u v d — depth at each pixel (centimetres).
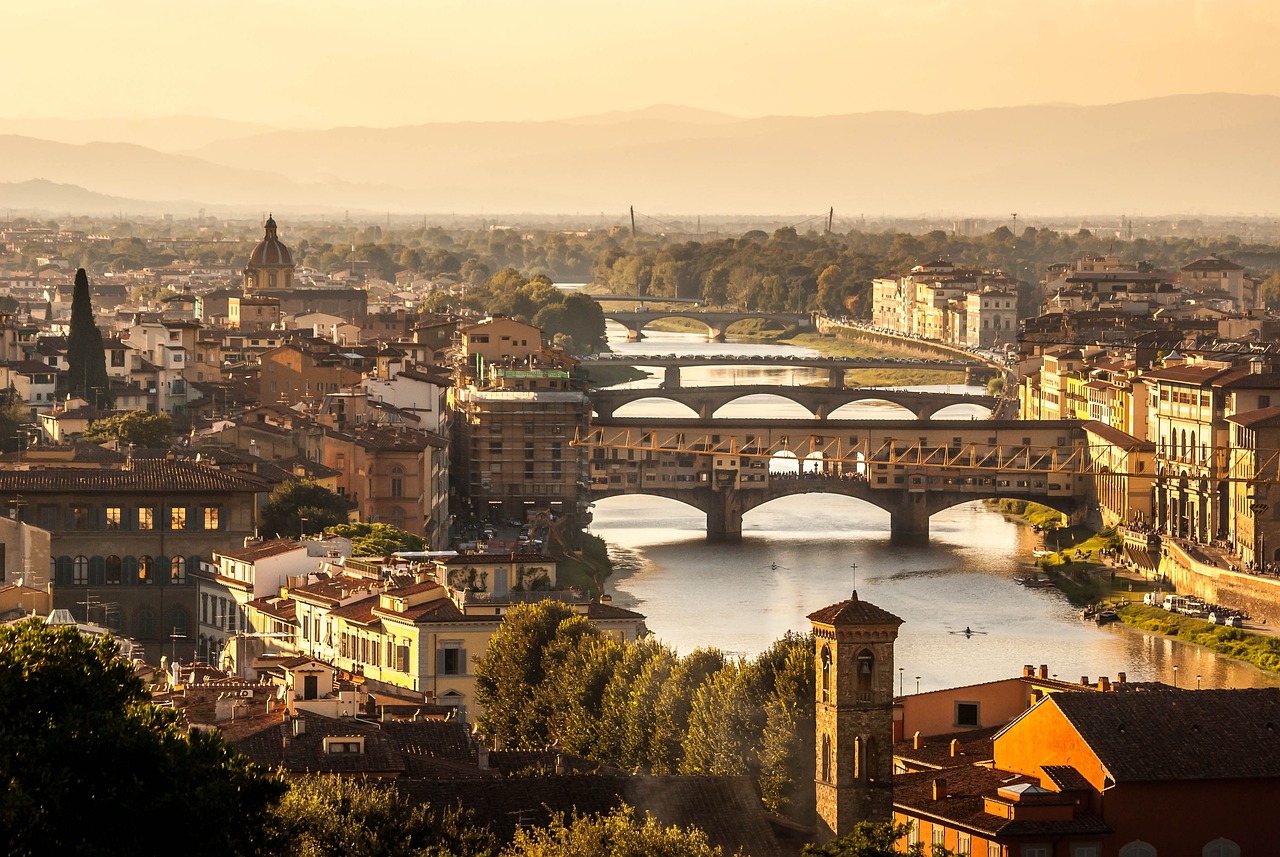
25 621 15675
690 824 19775
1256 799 19200
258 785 14688
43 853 13350
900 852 18150
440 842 17850
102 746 13875
